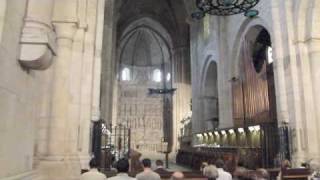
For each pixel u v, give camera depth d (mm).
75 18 9469
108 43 22609
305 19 13891
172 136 39875
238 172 10414
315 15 13453
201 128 28016
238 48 21219
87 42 11375
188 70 39000
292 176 9336
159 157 37656
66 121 9016
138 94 45875
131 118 44562
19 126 4379
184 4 32438
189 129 34594
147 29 45625
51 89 8930
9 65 3922
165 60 46562
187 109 38312
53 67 9062
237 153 16562
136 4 39000
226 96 22156
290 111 13953
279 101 14523
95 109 12023
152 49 48062
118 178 4754
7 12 3799
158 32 44875
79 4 10750
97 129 11992
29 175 4660
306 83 13484
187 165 25438
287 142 13695
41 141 8602
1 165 3736
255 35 19891
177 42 39594
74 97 10094
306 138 13094
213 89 27797
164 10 39312
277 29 15125
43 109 8789
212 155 18781
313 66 13375
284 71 14570
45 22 4539
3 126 3777
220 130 21984
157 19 41781
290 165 11656
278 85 14648
